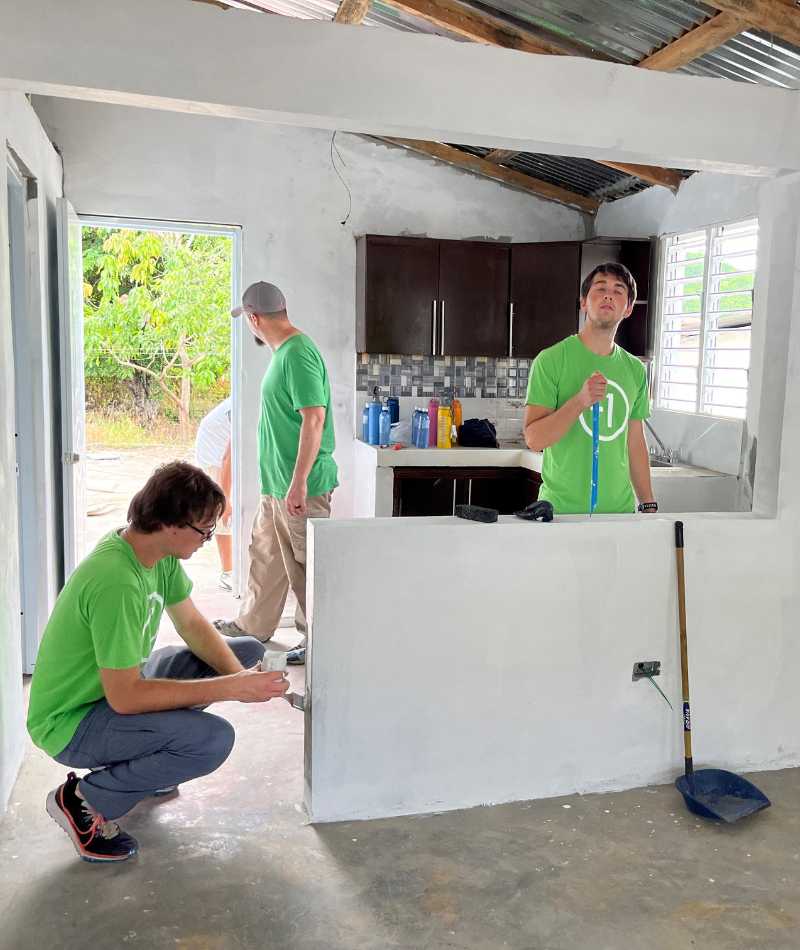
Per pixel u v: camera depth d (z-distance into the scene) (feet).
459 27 12.02
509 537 8.71
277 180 16.11
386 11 13.24
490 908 7.15
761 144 8.96
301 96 7.59
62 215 12.10
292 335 12.19
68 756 7.50
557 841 8.22
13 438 9.23
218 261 36.52
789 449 9.57
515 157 16.55
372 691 8.46
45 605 11.78
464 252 16.58
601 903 7.25
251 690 7.65
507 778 8.99
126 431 36.65
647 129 8.61
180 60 7.25
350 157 16.46
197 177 15.69
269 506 12.74
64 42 6.97
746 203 13.74
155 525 7.29
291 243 16.34
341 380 17.03
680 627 9.13
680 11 10.62
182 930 6.75
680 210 15.56
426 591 8.50
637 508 10.93
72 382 12.52
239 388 16.26
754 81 11.99
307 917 6.96
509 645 8.84
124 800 7.57
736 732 9.78
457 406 17.26
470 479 16.12
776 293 9.64
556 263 16.57
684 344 15.90
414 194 16.90
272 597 13.05
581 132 8.42
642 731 9.42
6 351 8.79
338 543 8.21
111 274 35.68
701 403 15.28
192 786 9.07
